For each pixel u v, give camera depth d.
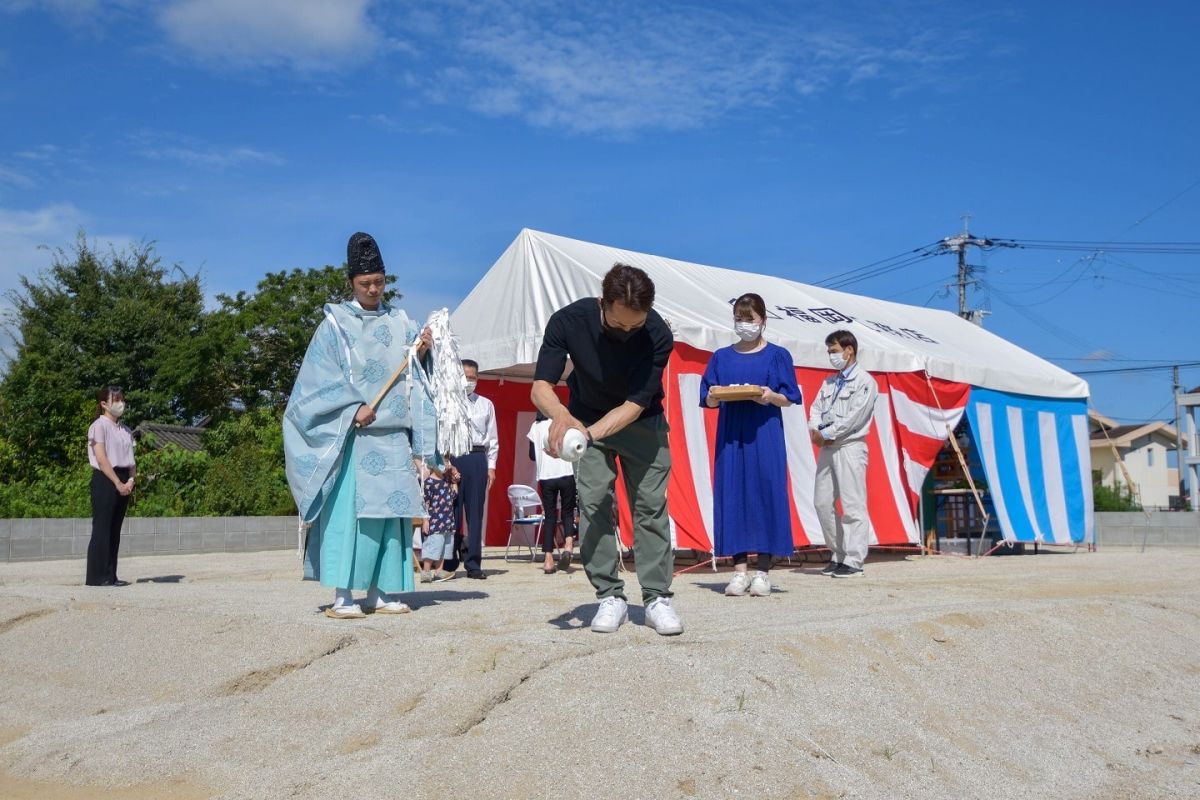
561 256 10.33
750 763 3.22
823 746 3.51
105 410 7.75
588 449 4.48
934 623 5.07
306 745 3.62
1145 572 9.49
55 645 5.09
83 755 3.67
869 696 4.03
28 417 17.64
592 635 4.35
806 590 7.03
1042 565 10.59
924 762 3.65
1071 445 13.81
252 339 32.84
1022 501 12.81
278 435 19.61
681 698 3.55
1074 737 4.34
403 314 5.50
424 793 3.10
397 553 5.29
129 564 11.62
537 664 3.85
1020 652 5.07
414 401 5.31
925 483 13.34
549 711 3.47
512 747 3.28
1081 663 5.20
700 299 10.75
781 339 10.21
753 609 5.76
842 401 8.40
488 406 8.61
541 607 5.62
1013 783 3.70
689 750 3.26
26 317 31.67
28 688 4.68
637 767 3.16
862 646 4.52
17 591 6.37
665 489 4.55
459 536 8.53
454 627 4.79
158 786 3.45
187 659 4.61
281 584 7.70
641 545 4.55
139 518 13.94
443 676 3.88
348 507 5.10
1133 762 4.18
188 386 31.50
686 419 9.23
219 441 19.36
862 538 8.43
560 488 8.88
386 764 3.26
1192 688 5.29
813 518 10.29
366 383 5.20
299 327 32.62
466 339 10.52
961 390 12.19
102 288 33.03
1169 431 47.62
